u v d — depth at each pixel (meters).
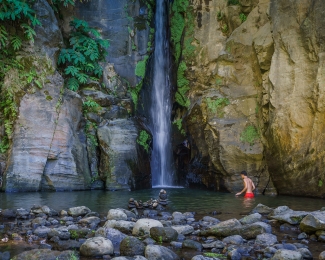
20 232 6.13
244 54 15.11
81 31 16.16
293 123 12.52
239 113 14.67
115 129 14.65
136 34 17.31
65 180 13.31
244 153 13.85
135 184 14.31
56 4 15.84
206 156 15.16
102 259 4.91
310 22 12.52
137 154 14.63
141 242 5.22
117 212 7.26
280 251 4.72
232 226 6.12
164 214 7.99
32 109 13.16
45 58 13.90
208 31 16.47
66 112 13.74
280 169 12.89
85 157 14.18
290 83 12.90
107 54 16.55
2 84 13.51
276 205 9.89
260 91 14.48
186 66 16.97
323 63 11.98
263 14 14.95
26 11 13.17
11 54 13.62
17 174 12.61
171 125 17.23
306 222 6.08
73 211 7.73
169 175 16.89
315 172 11.95
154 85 18.06
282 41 13.22
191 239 5.93
